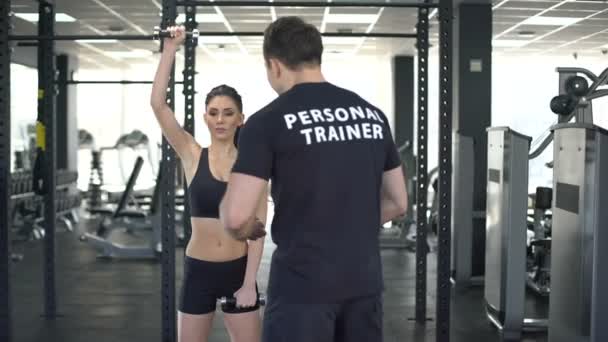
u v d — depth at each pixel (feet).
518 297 13.74
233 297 7.97
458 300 17.89
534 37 31.19
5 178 9.99
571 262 10.50
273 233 5.58
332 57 39.29
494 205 14.61
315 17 26.91
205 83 45.60
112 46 34.73
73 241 27.58
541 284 18.26
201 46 35.09
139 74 47.80
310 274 5.37
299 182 5.33
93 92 48.75
